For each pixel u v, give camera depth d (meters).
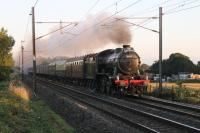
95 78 40.44
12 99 22.84
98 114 21.38
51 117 19.31
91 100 30.58
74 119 20.09
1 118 14.28
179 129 16.41
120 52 35.81
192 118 20.08
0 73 53.00
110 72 37.53
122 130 16.11
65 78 63.78
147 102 29.14
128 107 23.52
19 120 15.07
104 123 17.89
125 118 18.83
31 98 32.50
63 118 20.89
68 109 23.83
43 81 73.88
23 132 13.38
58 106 26.25
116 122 18.64
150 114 20.05
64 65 62.03
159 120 18.69
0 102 19.55
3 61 54.06
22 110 17.91
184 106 25.05
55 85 55.94
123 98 33.06
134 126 17.22
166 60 100.81
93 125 17.70
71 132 15.97
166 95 33.97
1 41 54.16
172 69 98.12
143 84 34.44
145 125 17.66
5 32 55.03
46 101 30.95
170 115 21.31
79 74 49.28
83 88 47.94
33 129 14.02
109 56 38.44
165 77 93.12
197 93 33.22
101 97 33.75
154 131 15.12
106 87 37.12
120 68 35.41
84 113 20.88
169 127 17.02
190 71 98.06
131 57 35.62
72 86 54.56
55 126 16.64
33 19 36.59
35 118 17.00
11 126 13.51
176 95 32.41
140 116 20.75
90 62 42.97
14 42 56.06
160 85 35.16
